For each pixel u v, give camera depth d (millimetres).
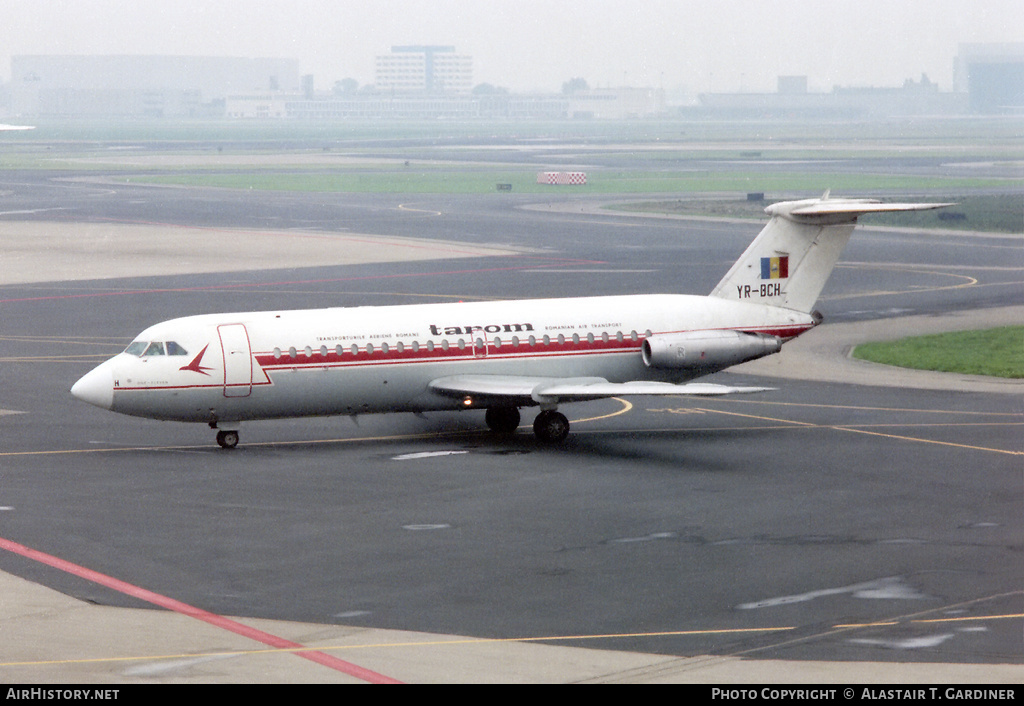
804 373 115188
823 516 66812
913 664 44875
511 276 183000
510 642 47562
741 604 52188
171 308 154000
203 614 50938
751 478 75875
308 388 83938
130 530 63969
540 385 85500
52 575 56281
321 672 44188
